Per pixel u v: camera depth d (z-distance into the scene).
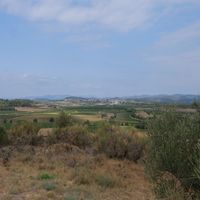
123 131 22.70
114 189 13.36
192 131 8.84
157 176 9.21
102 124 26.88
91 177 14.62
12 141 23.70
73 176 14.84
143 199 11.91
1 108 106.69
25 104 131.25
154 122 9.61
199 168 7.67
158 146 9.36
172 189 8.77
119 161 19.66
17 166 17.11
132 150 20.05
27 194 11.86
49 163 17.89
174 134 9.02
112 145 20.72
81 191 12.58
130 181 14.84
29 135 24.55
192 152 8.64
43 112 91.19
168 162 8.98
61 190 12.45
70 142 24.44
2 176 14.74
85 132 25.64
